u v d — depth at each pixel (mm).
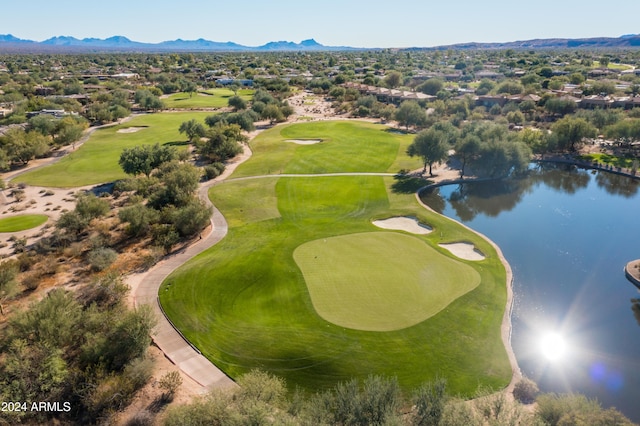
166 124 134500
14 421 26391
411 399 29406
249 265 48438
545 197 76312
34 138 96875
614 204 72625
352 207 68188
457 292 42844
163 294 43156
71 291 43250
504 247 56188
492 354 34531
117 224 61312
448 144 85562
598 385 32156
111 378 29594
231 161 96125
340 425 23109
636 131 95562
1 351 32531
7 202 72000
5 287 40094
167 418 25953
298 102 179000
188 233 57469
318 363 33188
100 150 105250
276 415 24234
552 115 129250
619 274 49562
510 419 24391
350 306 40281
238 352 34500
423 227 61188
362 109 150125
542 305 43094
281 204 69625
